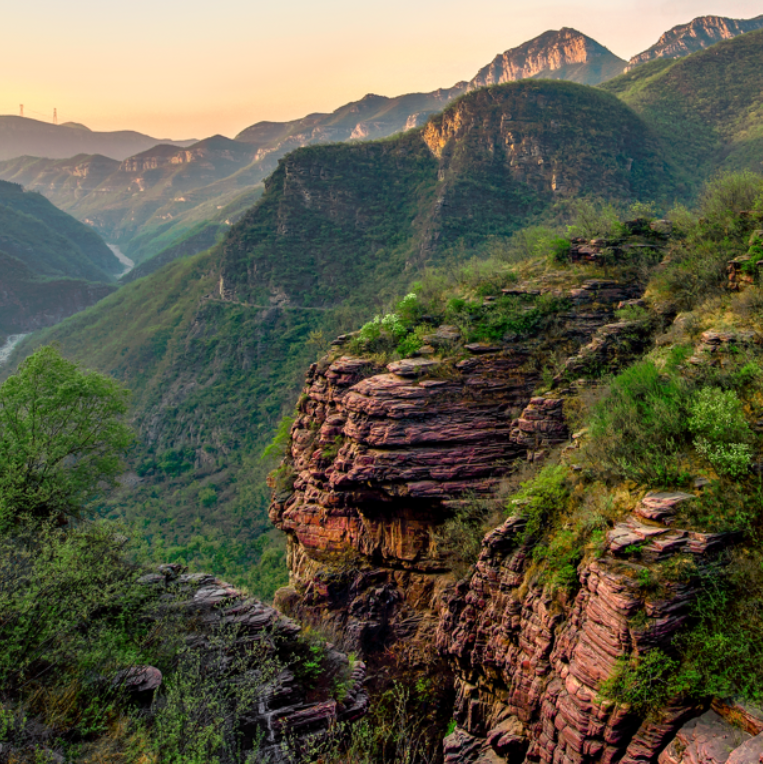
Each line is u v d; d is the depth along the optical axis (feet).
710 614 40.34
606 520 49.11
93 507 64.80
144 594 44.39
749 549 42.39
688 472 48.44
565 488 57.00
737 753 33.35
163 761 32.19
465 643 59.77
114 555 45.85
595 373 73.00
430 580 74.84
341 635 75.00
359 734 43.88
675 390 55.31
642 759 38.58
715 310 65.26
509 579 56.18
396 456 72.18
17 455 57.52
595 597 44.45
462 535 69.36
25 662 32.09
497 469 71.61
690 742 36.68
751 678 37.22
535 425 70.23
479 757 54.65
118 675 37.50
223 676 42.01
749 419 49.44
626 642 41.14
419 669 71.15
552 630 49.16
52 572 37.55
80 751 30.19
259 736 38.52
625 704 39.93
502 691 56.90
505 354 78.74
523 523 58.34
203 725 36.37
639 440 53.26
